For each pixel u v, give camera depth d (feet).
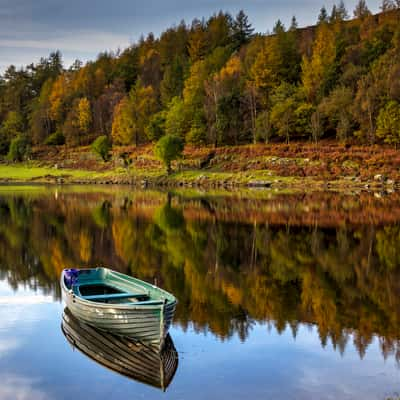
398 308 68.90
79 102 512.63
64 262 100.78
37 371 49.03
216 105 384.27
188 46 608.60
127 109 447.01
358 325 61.77
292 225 147.13
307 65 396.37
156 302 52.26
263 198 226.79
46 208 201.26
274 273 90.17
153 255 106.93
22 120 580.30
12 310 69.51
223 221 157.17
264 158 331.36
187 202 217.77
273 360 51.08
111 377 47.24
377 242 118.73
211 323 62.54
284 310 68.13
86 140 500.74
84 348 54.65
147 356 52.24
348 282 83.20
